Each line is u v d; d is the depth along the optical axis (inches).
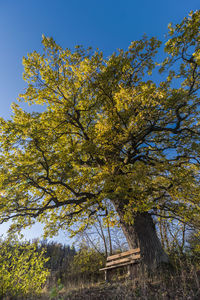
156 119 335.0
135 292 177.2
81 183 366.6
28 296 208.8
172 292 173.5
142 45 357.1
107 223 352.8
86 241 608.1
